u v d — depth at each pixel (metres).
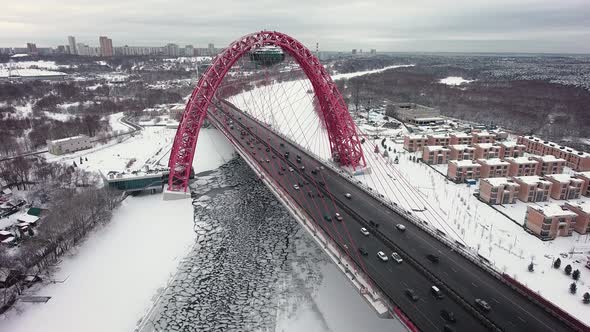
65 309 61.62
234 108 194.75
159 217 93.94
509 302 49.03
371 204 80.31
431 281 53.28
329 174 98.81
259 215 95.31
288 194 80.94
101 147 151.75
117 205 98.00
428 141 139.12
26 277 67.06
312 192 85.50
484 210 89.56
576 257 70.12
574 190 95.31
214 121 159.38
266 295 66.25
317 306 63.03
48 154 141.12
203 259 76.50
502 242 75.12
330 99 107.00
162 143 158.62
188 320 60.44
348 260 56.28
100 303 63.19
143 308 62.34
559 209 78.50
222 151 148.38
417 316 45.84
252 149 118.44
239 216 94.94
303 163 106.88
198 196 107.12
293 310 62.59
